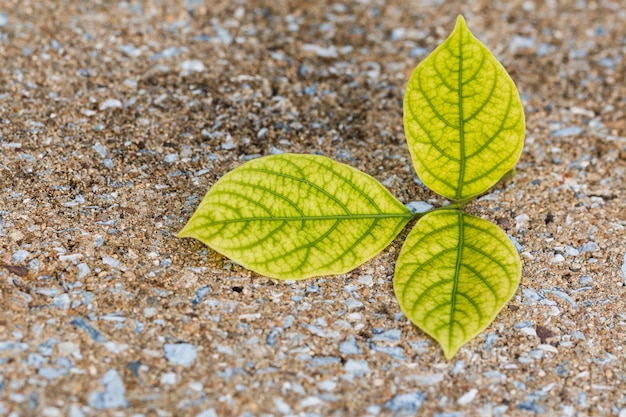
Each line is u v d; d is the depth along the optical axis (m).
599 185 0.42
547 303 0.38
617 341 0.38
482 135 0.38
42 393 0.35
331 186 0.39
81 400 0.35
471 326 0.37
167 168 0.41
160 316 0.37
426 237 0.38
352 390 0.36
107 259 0.38
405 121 0.39
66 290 0.38
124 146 0.42
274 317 0.38
